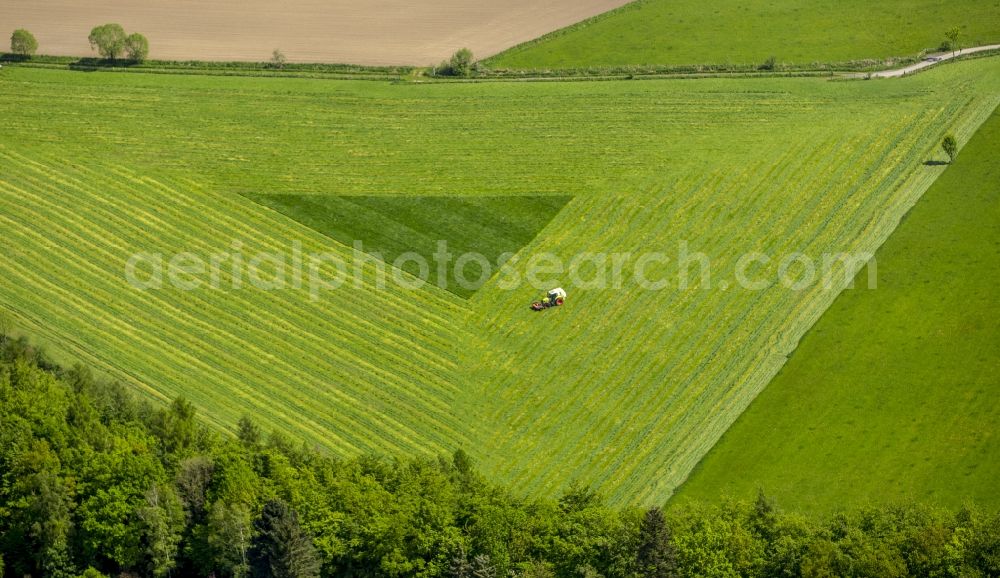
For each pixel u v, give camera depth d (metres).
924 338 169.75
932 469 153.38
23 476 143.25
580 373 168.50
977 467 153.12
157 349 170.75
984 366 165.12
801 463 155.12
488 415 163.38
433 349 171.88
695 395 165.00
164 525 139.38
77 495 142.75
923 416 159.62
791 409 162.00
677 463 156.50
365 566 138.88
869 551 133.25
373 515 139.75
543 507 141.12
